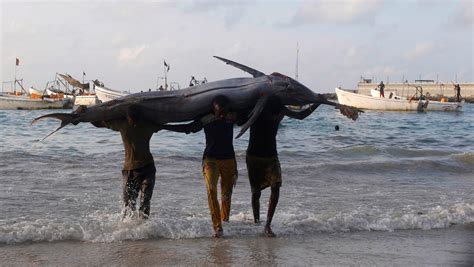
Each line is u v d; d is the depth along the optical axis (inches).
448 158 662.5
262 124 304.5
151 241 280.2
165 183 464.8
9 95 2241.6
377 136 1114.7
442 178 546.9
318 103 325.1
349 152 738.2
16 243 269.7
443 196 430.9
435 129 1363.2
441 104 2269.9
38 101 2036.2
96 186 443.8
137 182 307.0
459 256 263.1
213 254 259.3
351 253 266.1
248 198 410.6
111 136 957.8
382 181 514.9
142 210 307.9
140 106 305.0
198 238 288.7
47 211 344.5
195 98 322.3
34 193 405.1
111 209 355.9
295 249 271.7
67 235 281.7
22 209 347.9
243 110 328.2
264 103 302.0
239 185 469.4
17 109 2047.2
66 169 532.7
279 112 304.0
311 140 981.8
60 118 319.6
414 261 253.8
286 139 999.6
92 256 251.0
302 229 312.3
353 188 467.2
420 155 743.7
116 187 440.8
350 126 1455.5
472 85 4544.8
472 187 486.9
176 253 259.3
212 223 308.7
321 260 253.6
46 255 251.0
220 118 302.2
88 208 357.4
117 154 660.7
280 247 275.0
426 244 285.4
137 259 248.2
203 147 776.9
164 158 621.6
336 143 929.5
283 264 246.2
